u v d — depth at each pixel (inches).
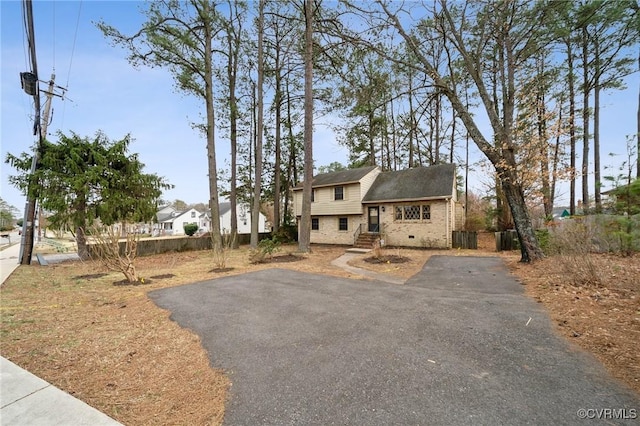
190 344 150.7
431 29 464.4
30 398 102.0
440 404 95.1
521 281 271.1
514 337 146.9
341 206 762.2
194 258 555.5
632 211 332.8
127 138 567.2
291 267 394.6
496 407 92.8
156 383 114.3
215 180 611.8
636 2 494.9
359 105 476.1
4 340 154.3
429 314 184.7
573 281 241.6
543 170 372.8
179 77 574.6
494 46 567.8
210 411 95.8
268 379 114.8
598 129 667.4
